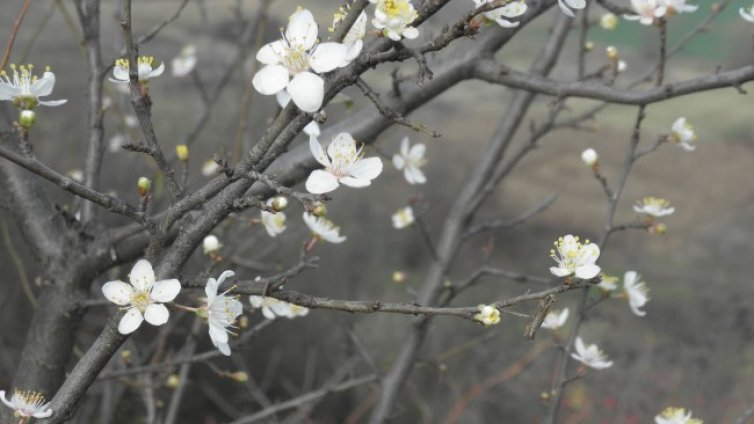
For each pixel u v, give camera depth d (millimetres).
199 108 5461
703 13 10633
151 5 9727
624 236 10008
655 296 8922
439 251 4047
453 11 4785
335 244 8266
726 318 8555
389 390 3980
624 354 8070
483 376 7820
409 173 3598
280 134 1796
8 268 7199
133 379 4613
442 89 3102
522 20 3064
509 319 8289
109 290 1805
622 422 7629
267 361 7707
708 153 11359
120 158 7082
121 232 2715
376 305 1732
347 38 1858
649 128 11539
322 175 1756
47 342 2711
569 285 1881
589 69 10734
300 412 5461
